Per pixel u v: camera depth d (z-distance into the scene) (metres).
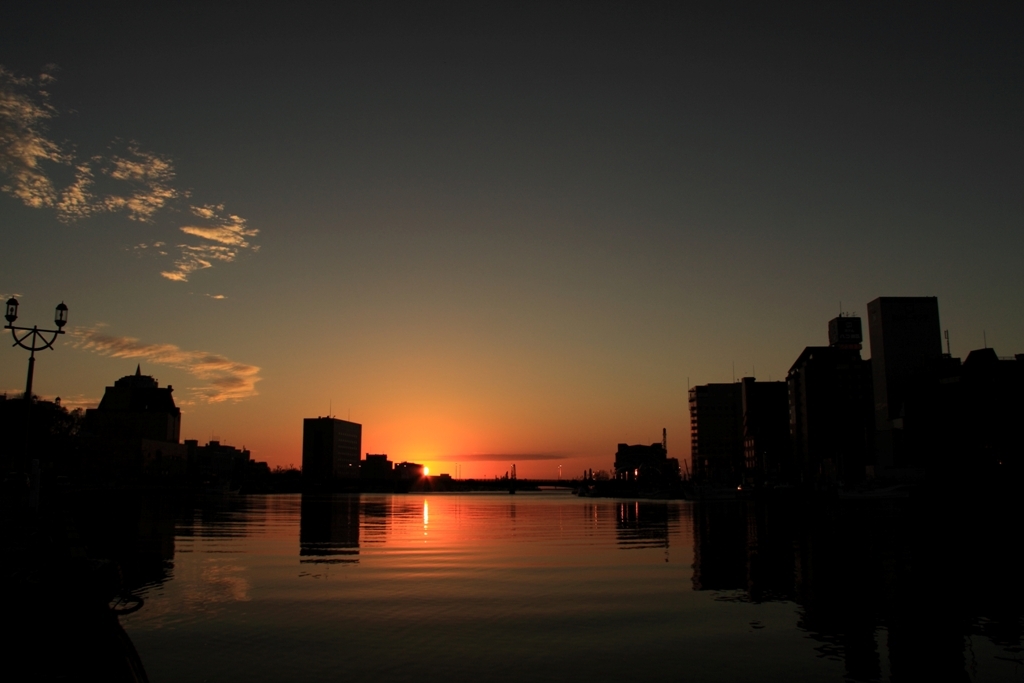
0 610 19.58
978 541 95.12
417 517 158.00
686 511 194.75
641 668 33.69
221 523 122.06
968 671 34.28
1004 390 195.12
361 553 76.06
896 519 147.38
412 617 42.81
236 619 41.75
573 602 48.19
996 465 179.00
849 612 46.22
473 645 36.88
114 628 19.83
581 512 192.88
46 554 25.00
